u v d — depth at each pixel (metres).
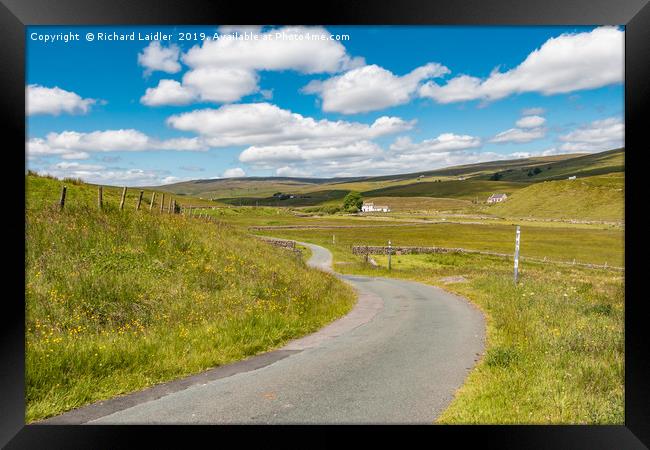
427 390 7.29
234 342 10.21
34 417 6.16
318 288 19.14
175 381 7.82
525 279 23.19
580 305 14.59
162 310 11.45
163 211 26.98
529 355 8.66
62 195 18.17
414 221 157.38
